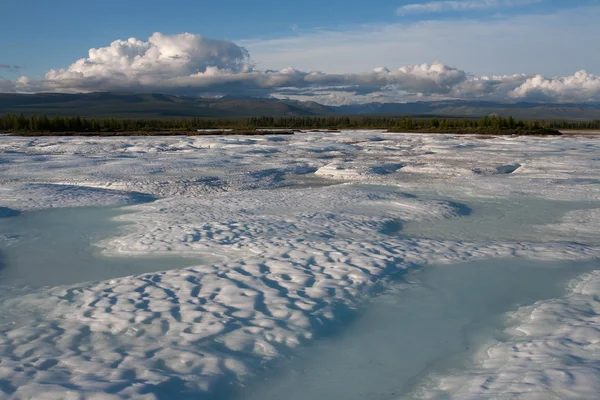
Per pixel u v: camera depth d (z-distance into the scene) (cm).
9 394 518
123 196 2072
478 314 797
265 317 750
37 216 1658
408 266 1029
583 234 1416
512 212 1755
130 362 605
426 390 574
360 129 12550
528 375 557
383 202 1877
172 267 1065
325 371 615
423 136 8238
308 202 1877
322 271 972
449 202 1888
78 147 5009
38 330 706
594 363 575
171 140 6378
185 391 544
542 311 778
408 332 729
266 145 5534
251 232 1335
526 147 5316
